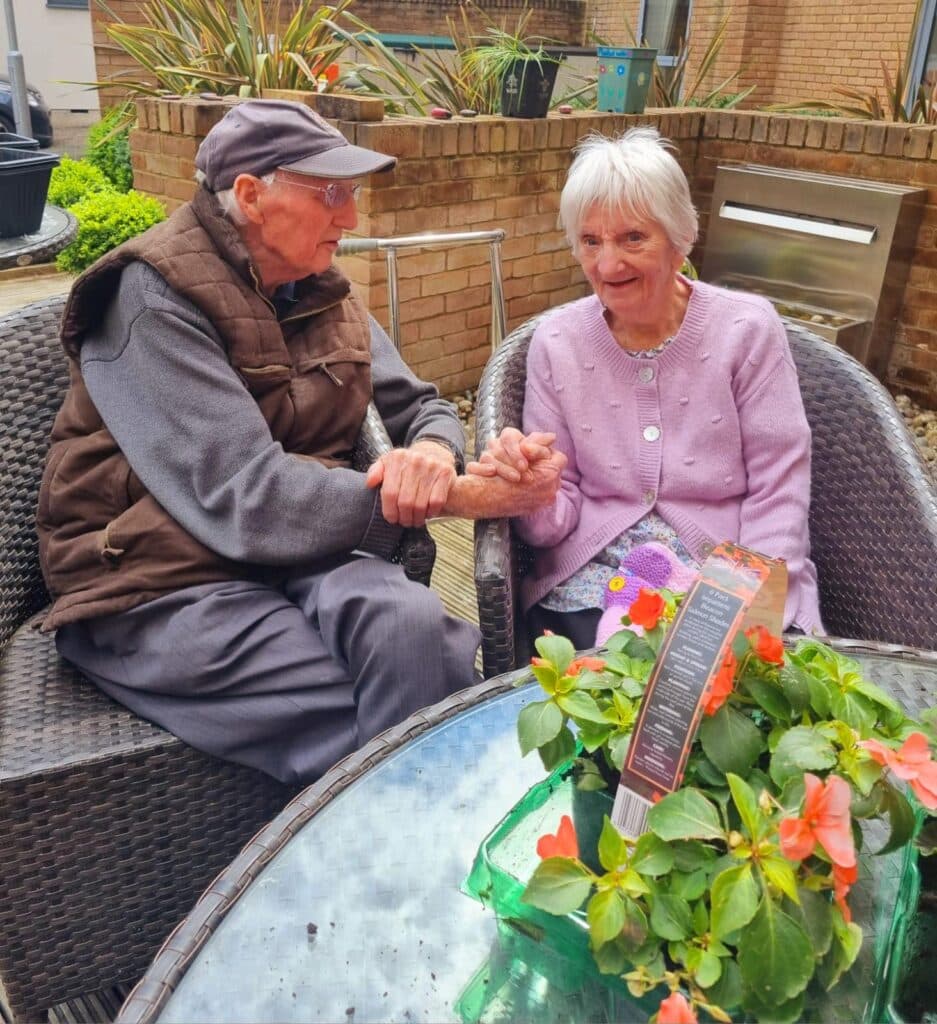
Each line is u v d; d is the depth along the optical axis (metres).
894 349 4.67
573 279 4.79
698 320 1.90
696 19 10.81
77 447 1.75
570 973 0.93
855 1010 0.92
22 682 1.71
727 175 4.79
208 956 0.94
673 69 6.00
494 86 4.70
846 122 4.53
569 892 0.85
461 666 1.68
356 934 0.97
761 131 4.79
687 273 3.90
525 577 2.02
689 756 0.89
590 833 1.00
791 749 0.86
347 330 1.95
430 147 3.90
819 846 0.78
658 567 1.86
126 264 1.72
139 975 1.71
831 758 0.85
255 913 0.99
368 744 1.22
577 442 1.97
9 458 1.86
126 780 1.57
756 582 0.87
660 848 0.85
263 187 1.70
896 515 1.92
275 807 1.73
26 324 1.92
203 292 1.71
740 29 10.34
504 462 1.73
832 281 4.55
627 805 0.92
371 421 1.99
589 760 1.04
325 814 1.10
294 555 1.69
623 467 1.94
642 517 1.94
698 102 5.92
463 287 4.26
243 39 4.75
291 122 1.70
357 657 1.64
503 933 0.97
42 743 1.56
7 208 4.43
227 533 1.68
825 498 2.03
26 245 4.43
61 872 1.57
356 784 1.15
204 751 1.61
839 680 0.96
